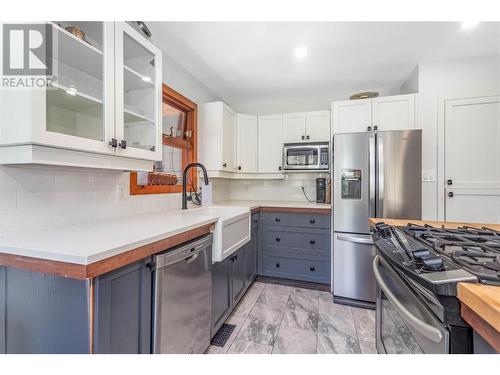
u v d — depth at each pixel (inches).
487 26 71.8
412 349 34.3
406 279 33.4
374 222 56.6
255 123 126.0
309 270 104.0
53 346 33.8
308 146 114.4
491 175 89.5
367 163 87.4
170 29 72.6
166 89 84.7
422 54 88.2
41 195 46.9
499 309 18.8
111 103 48.7
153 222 54.5
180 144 95.6
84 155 45.0
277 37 77.0
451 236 41.2
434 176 94.0
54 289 33.6
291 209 105.6
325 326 73.8
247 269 93.5
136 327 38.3
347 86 116.7
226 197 137.6
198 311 54.2
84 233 41.9
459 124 91.8
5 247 34.1
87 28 49.4
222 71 100.9
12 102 36.3
